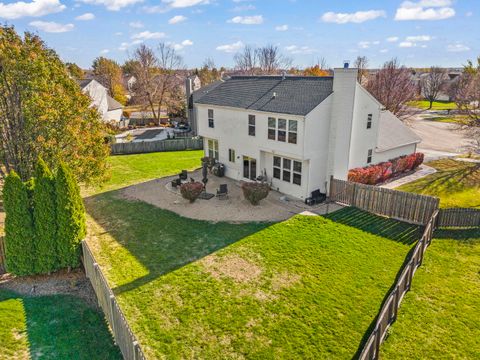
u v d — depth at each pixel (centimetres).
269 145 2125
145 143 3681
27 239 1200
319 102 1902
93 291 1159
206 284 1191
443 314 1059
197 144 3862
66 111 1589
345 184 1961
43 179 1198
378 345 871
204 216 1802
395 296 1009
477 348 923
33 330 947
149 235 1583
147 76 6128
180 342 923
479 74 2805
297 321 1011
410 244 1499
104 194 2194
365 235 1577
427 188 2298
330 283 1202
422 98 9100
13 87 1547
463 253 1434
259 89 2389
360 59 5909
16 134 1598
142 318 1016
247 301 1099
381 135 2597
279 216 1794
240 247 1459
